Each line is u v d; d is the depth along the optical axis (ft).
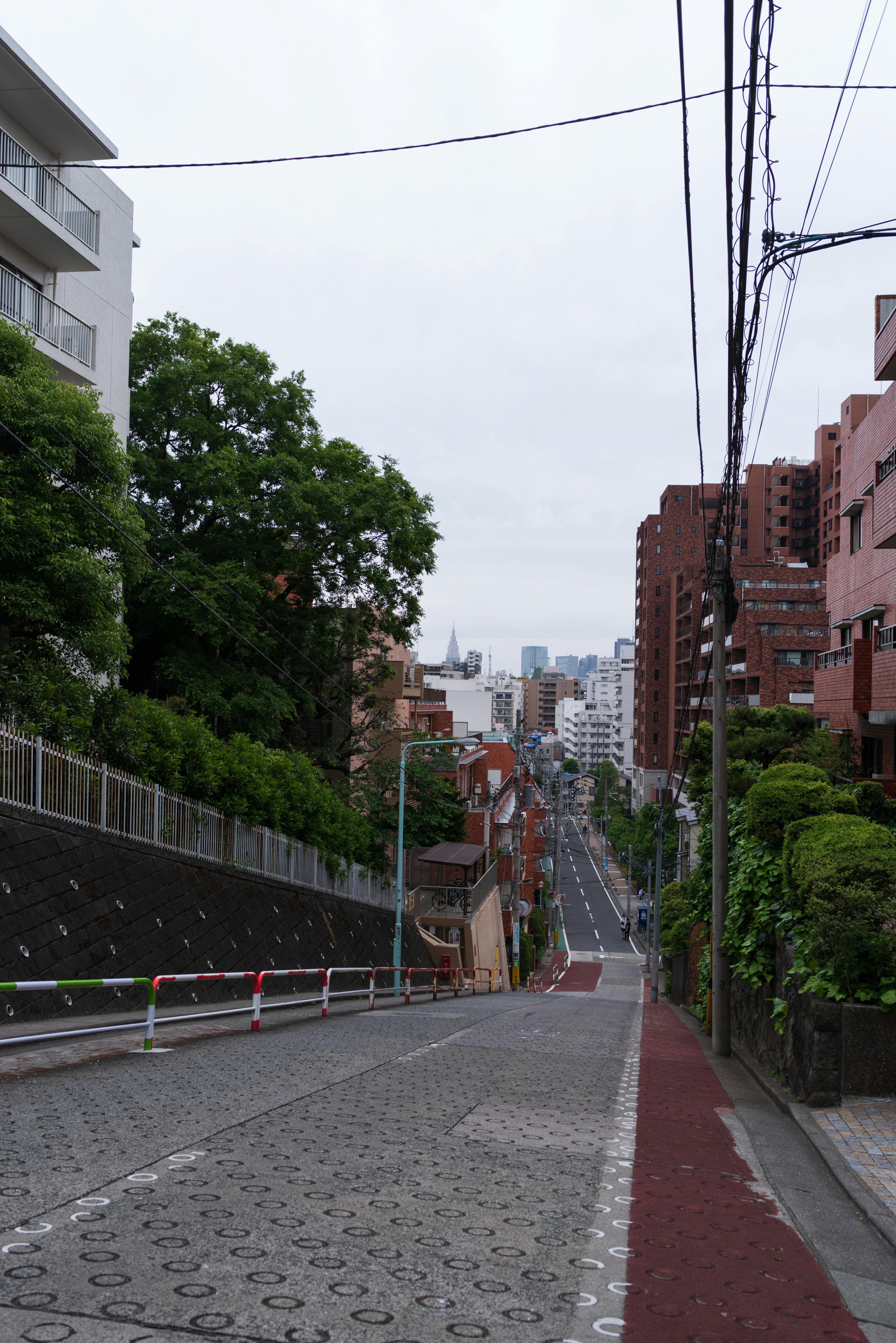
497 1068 35.22
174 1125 21.66
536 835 255.29
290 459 100.53
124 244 88.58
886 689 74.59
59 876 46.65
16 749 44.93
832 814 36.58
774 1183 20.74
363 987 98.27
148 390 99.91
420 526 112.27
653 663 334.85
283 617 110.63
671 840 269.03
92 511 57.06
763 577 242.17
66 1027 40.01
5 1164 17.80
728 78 21.20
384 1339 11.70
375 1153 20.36
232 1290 12.76
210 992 61.16
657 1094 32.14
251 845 74.38
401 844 106.01
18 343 57.36
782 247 27.37
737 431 32.07
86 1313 11.79
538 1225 16.47
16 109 72.33
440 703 282.97
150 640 104.78
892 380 78.28
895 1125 25.50
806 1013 30.32
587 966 224.33
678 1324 12.84
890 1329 13.34
